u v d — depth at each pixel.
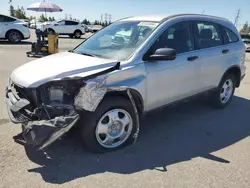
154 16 4.70
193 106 5.83
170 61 4.29
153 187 3.08
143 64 3.94
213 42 5.21
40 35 12.89
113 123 3.73
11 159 3.52
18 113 3.42
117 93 3.70
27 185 3.04
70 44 20.14
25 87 3.37
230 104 6.15
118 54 4.06
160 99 4.27
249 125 4.97
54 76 3.37
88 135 3.56
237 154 3.89
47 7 15.55
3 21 17.44
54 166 3.42
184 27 4.66
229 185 3.16
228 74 5.63
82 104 3.31
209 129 4.73
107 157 3.66
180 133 4.52
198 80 4.86
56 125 3.17
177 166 3.52
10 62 10.47
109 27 4.95
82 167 3.42
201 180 3.24
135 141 3.96
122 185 3.10
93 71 3.55
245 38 34.19
